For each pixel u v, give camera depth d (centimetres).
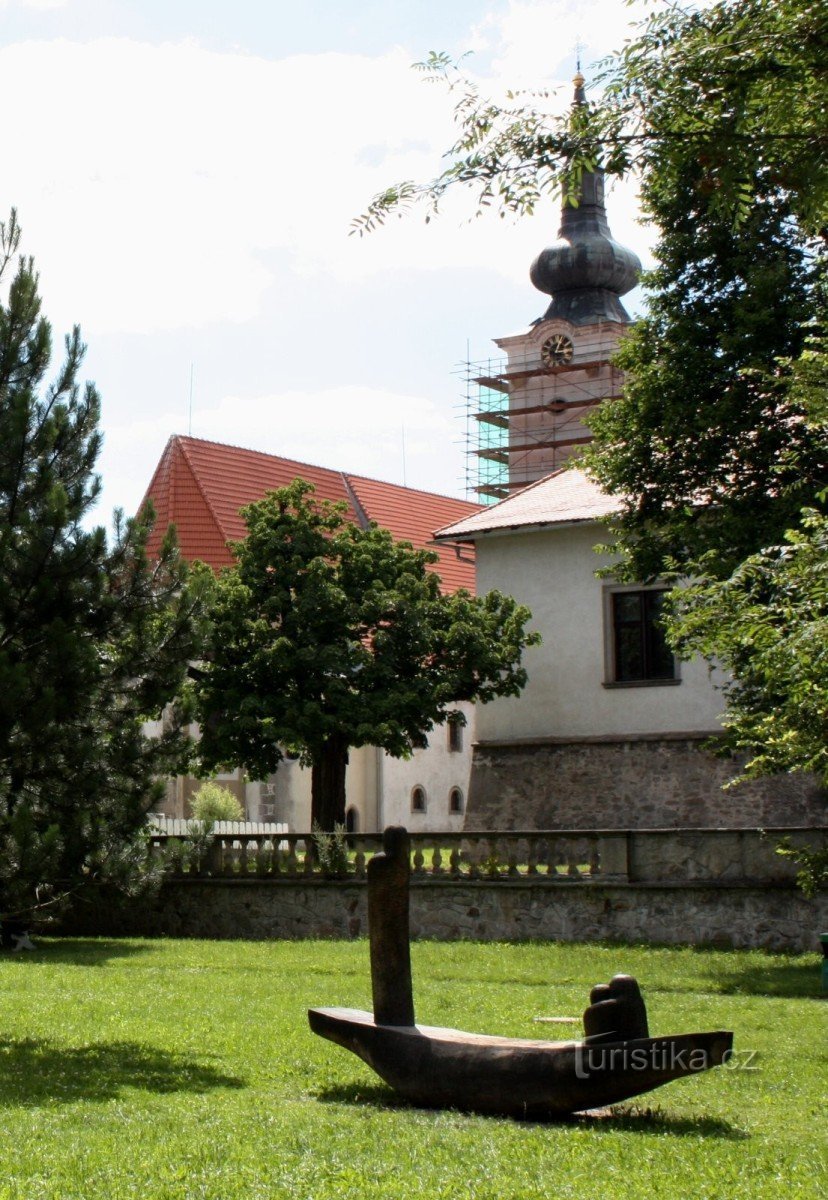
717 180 950
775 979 1881
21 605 1369
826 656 1066
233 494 5216
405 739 3238
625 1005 909
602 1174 778
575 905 2405
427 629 3183
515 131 960
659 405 2344
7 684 1290
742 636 1186
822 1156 827
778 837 2266
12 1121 938
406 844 1055
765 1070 1153
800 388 1458
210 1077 1130
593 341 7269
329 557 3338
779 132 942
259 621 3108
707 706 3105
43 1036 1352
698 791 3070
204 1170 790
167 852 1493
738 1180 766
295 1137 878
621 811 3150
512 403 7519
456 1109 970
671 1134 895
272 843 2739
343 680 3175
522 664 3338
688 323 2327
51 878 1301
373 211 979
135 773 1402
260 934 2703
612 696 3216
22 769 1345
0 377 1446
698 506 2320
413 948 2286
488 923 2473
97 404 1473
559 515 3303
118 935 2838
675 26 938
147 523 1471
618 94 943
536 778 3278
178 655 1445
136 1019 1462
